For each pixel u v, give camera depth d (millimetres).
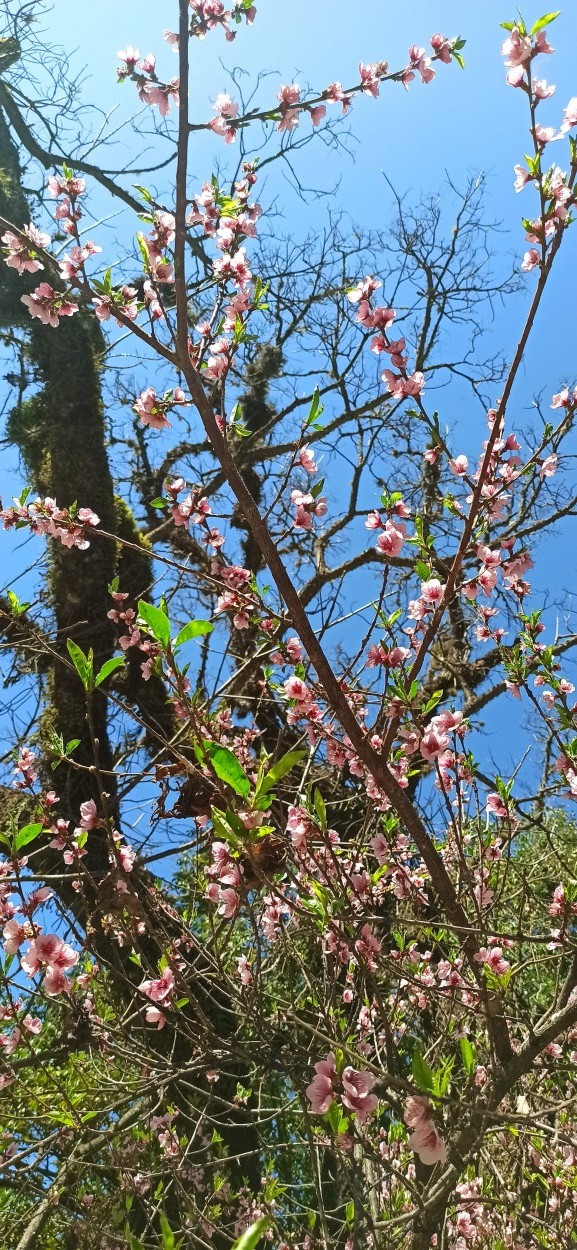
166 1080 2480
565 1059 2529
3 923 2312
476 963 1908
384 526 2270
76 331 6121
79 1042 2896
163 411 2088
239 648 4699
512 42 1677
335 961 2271
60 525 2268
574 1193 2758
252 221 2094
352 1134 1844
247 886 1798
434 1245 2576
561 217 1688
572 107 1727
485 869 2635
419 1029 3006
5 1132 2973
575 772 2393
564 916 2189
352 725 1666
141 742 5570
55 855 4320
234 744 2812
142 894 2781
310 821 1953
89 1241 2201
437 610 1881
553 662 2438
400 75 1992
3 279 5738
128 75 1875
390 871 2477
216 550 2764
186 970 2766
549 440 2131
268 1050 2174
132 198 6754
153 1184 2957
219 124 1756
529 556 2121
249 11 1773
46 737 5281
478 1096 2008
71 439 5855
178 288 1590
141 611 1516
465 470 2121
